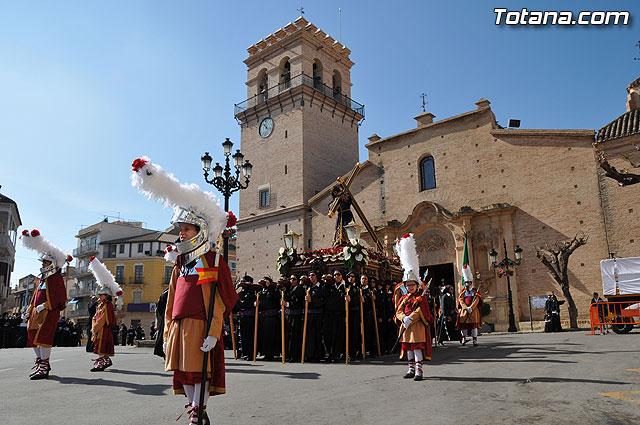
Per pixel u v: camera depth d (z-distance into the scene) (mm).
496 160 30359
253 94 44844
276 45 43375
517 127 32844
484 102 31609
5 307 45344
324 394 6383
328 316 11203
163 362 11727
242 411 5344
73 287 66312
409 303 8055
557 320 22094
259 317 12375
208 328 4230
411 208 33594
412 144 34594
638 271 17609
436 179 32844
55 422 4961
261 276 39781
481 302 15453
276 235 39594
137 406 5789
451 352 12469
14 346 24172
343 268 13383
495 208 29016
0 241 42000
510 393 6027
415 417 4891
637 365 8227
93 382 8023
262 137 42781
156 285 59344
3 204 43219
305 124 40250
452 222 30766
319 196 37469
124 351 17500
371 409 5352
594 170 26672
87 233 66438
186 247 4492
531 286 27516
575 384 6473
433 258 31547
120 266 60438
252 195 42312
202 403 4062
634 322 17016
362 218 16359
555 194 27719
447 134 32969
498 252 28828
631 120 27047
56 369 10375
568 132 27672
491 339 18375
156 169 4438
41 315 8750
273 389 6883
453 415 4934
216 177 18984
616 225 25422
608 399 5500
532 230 28078
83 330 61062
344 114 44469
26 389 7301
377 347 11930
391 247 32500
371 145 36844
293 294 11625
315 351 11203
